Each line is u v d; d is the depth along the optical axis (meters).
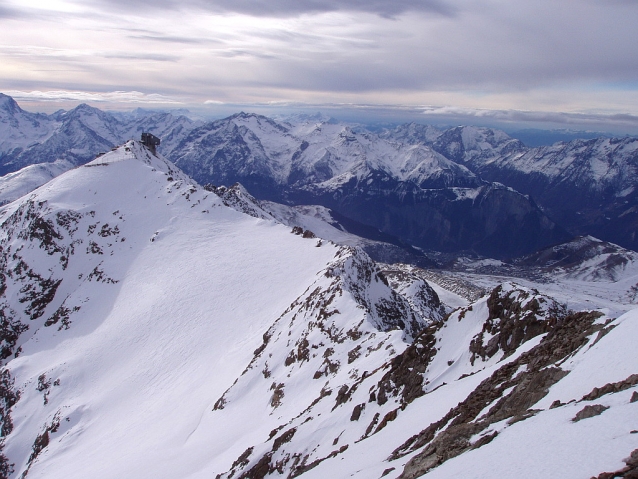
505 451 18.73
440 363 42.91
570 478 14.27
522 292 41.94
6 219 175.62
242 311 108.50
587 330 29.72
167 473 60.06
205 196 163.88
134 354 108.88
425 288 176.75
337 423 46.28
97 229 154.75
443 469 20.41
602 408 18.20
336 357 65.75
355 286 88.88
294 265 119.25
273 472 44.72
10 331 135.25
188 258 136.00
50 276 144.88
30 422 102.06
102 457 77.69
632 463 13.45
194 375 94.81
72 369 109.44
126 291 132.12
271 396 69.75
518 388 27.38
